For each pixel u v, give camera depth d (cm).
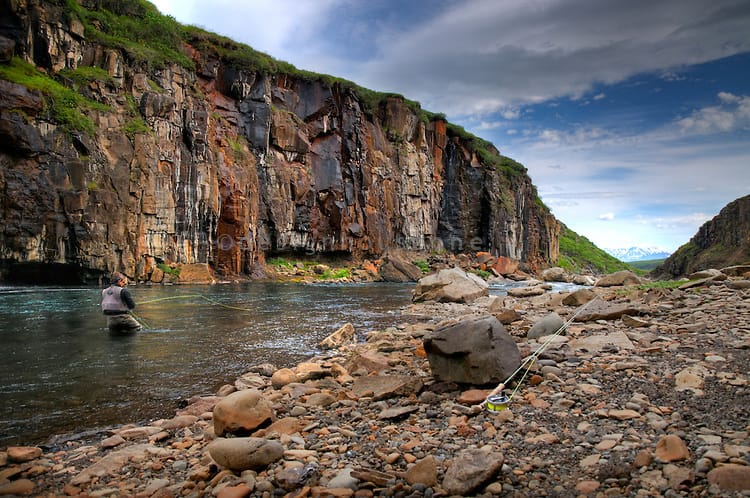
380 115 5006
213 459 429
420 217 5269
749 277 1603
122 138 2550
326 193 4188
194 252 2955
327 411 586
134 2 3191
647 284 1788
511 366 595
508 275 4775
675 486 321
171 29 3238
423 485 361
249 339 1142
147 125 2731
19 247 2139
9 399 684
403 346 985
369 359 824
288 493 372
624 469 350
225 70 3653
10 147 2133
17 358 905
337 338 1102
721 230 10531
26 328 1192
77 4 2697
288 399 656
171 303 1794
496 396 537
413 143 5334
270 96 3825
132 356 940
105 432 567
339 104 4412
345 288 2855
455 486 346
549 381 595
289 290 2556
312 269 3884
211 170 3075
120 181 2503
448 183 5731
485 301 1948
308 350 1036
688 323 916
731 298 1151
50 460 485
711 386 520
